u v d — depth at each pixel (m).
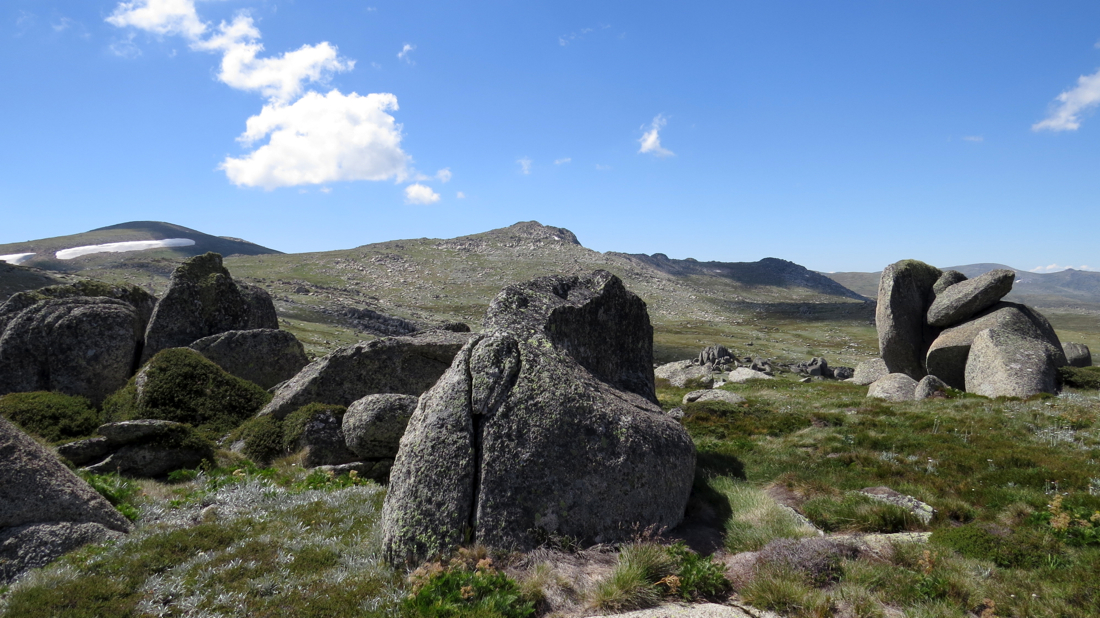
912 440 17.23
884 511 11.22
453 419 10.80
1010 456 14.81
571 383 11.56
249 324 28.91
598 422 11.17
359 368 21.33
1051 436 16.88
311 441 17.86
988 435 17.44
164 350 22.02
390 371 21.56
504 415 10.80
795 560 9.46
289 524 11.33
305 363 26.98
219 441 19.55
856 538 10.52
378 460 17.38
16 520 9.97
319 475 15.38
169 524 11.22
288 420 18.70
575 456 10.72
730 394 28.34
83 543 10.14
